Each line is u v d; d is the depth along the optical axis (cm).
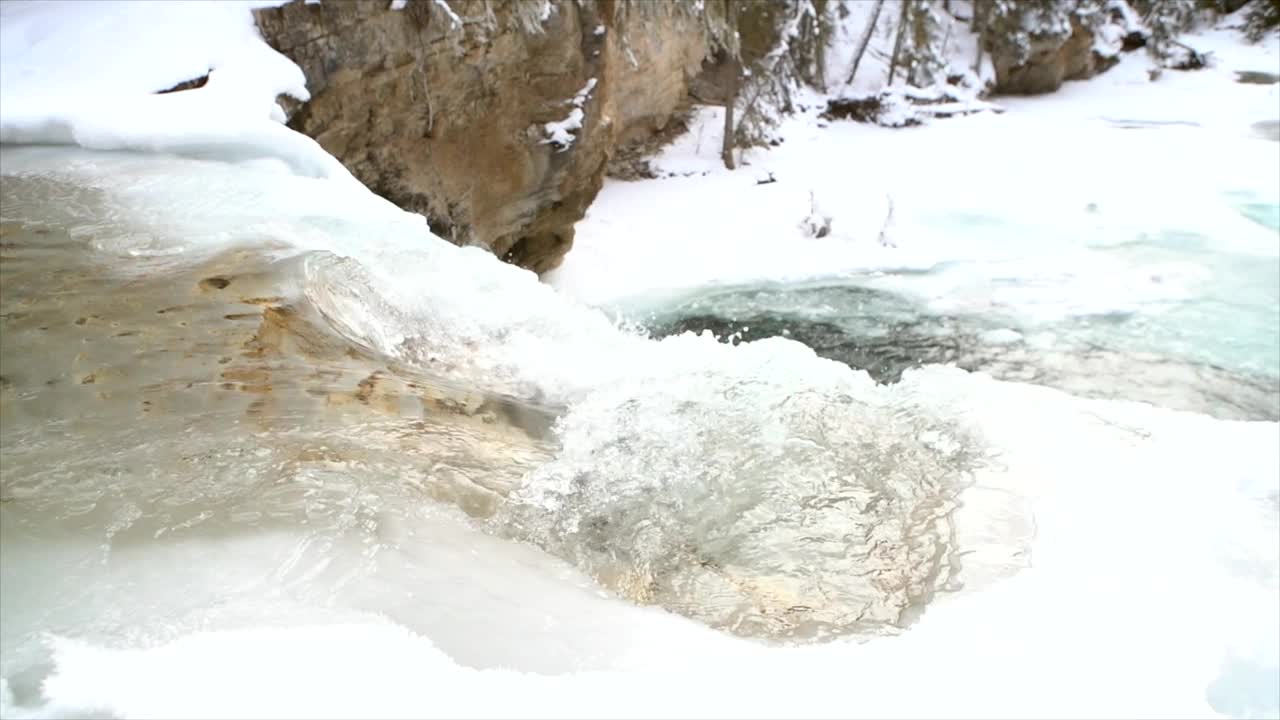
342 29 650
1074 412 349
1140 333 834
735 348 394
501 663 203
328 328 367
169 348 335
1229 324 845
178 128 541
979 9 1955
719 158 1397
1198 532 271
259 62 602
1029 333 846
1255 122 1614
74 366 322
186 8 627
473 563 241
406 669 197
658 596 243
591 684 199
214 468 267
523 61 835
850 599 243
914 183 1315
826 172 1373
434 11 710
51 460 268
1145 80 2027
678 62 1416
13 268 396
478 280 443
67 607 211
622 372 372
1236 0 2378
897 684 205
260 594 218
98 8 648
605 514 275
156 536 237
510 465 294
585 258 1052
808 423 331
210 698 186
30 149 544
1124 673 211
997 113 1781
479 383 369
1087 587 244
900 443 322
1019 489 294
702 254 1064
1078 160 1407
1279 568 255
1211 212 1151
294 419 300
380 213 486
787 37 1578
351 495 260
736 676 205
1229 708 213
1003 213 1183
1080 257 1028
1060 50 1942
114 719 181
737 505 284
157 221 448
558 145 888
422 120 733
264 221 455
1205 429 338
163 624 207
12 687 189
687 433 321
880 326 877
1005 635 224
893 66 1797
